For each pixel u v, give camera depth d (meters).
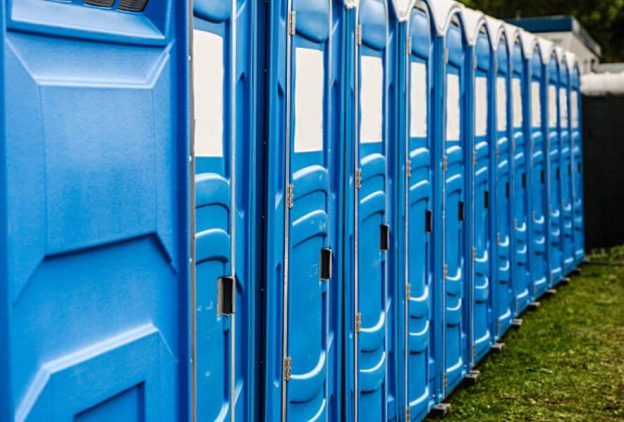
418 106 7.16
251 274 4.56
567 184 14.03
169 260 3.27
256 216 4.64
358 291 5.98
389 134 6.57
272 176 4.69
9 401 2.61
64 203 2.80
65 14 2.88
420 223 7.24
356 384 5.92
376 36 6.19
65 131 2.80
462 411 7.85
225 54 4.17
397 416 6.71
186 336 3.35
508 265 10.41
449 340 8.08
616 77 17.00
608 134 16.94
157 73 3.19
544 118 12.23
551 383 8.75
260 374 4.72
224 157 4.20
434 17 7.51
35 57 2.73
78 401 2.88
